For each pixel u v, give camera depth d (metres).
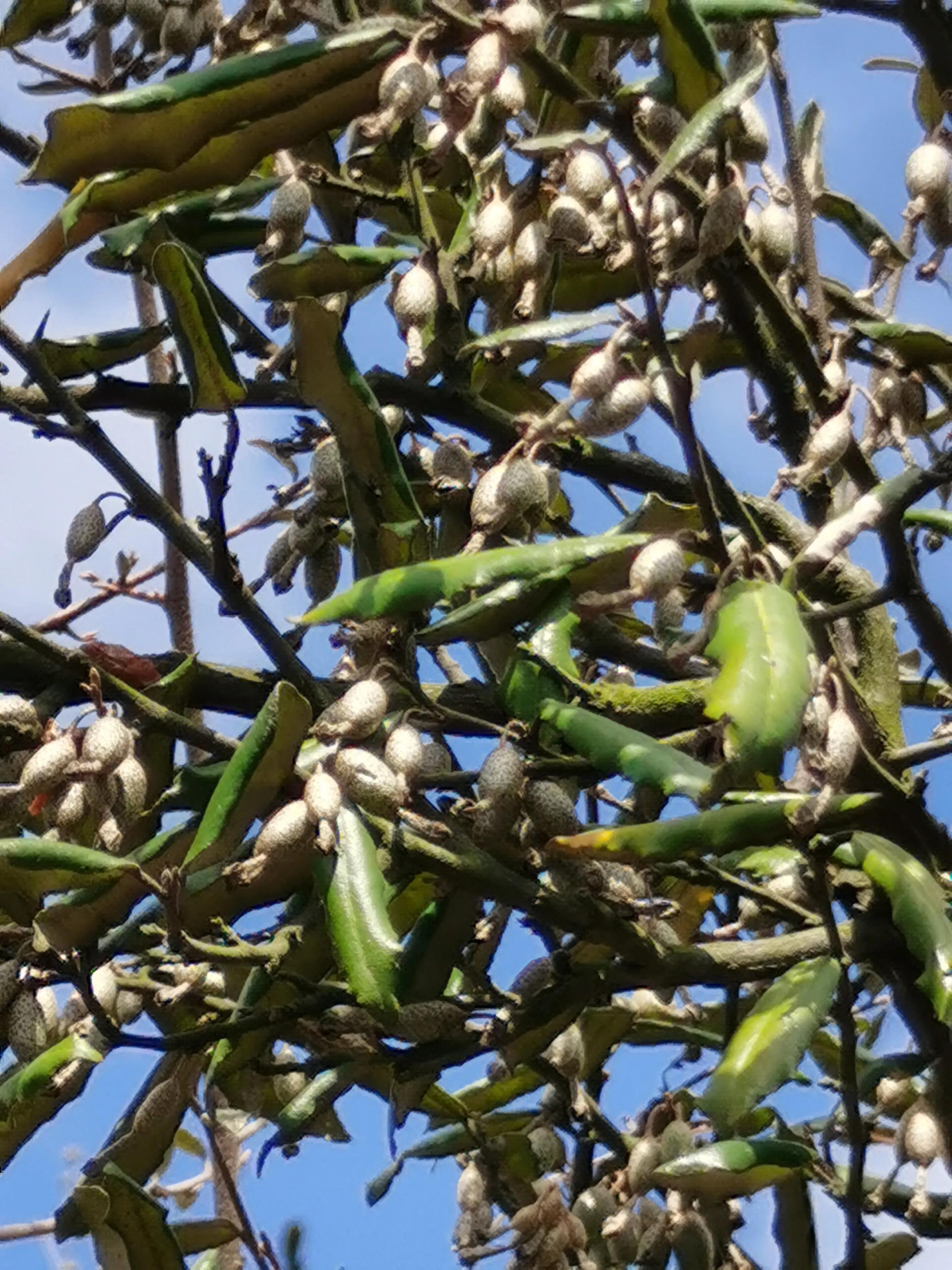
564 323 0.88
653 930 0.89
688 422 0.83
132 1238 0.88
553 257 0.92
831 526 0.84
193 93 0.84
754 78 0.83
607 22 0.84
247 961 0.84
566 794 0.84
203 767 0.87
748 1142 0.85
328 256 0.88
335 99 0.85
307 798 0.83
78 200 0.85
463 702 0.92
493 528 0.85
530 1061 0.92
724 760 0.78
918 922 0.86
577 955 0.89
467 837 0.86
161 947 0.88
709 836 0.80
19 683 0.88
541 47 0.85
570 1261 0.91
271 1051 0.91
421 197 0.90
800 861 0.89
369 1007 0.82
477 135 0.90
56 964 0.82
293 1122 0.91
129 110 0.84
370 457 0.87
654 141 0.87
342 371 0.86
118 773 0.84
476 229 0.88
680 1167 0.85
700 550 0.83
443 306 0.91
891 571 0.90
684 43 0.84
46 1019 0.87
